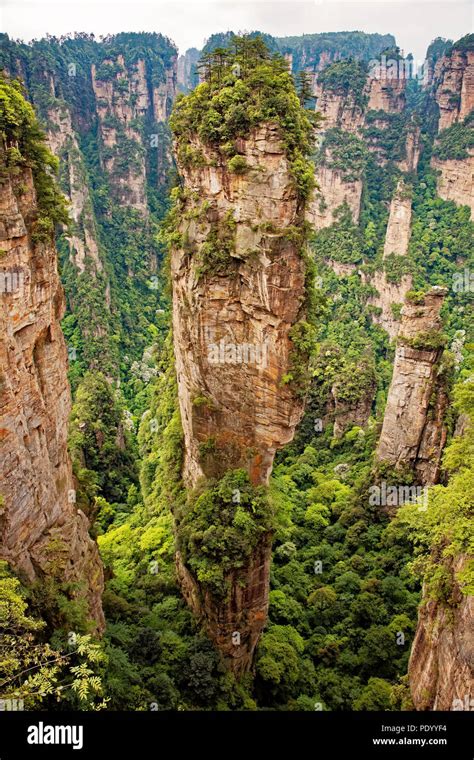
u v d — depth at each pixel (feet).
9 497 74.08
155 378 293.84
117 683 87.15
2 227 70.38
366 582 143.95
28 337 78.74
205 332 106.32
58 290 89.97
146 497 179.42
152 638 103.60
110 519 185.47
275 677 111.86
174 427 138.41
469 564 72.33
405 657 121.80
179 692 97.91
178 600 123.13
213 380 109.19
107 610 112.27
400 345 160.04
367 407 227.81
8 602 63.41
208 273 102.22
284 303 97.04
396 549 152.66
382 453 171.22
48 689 59.62
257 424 107.96
